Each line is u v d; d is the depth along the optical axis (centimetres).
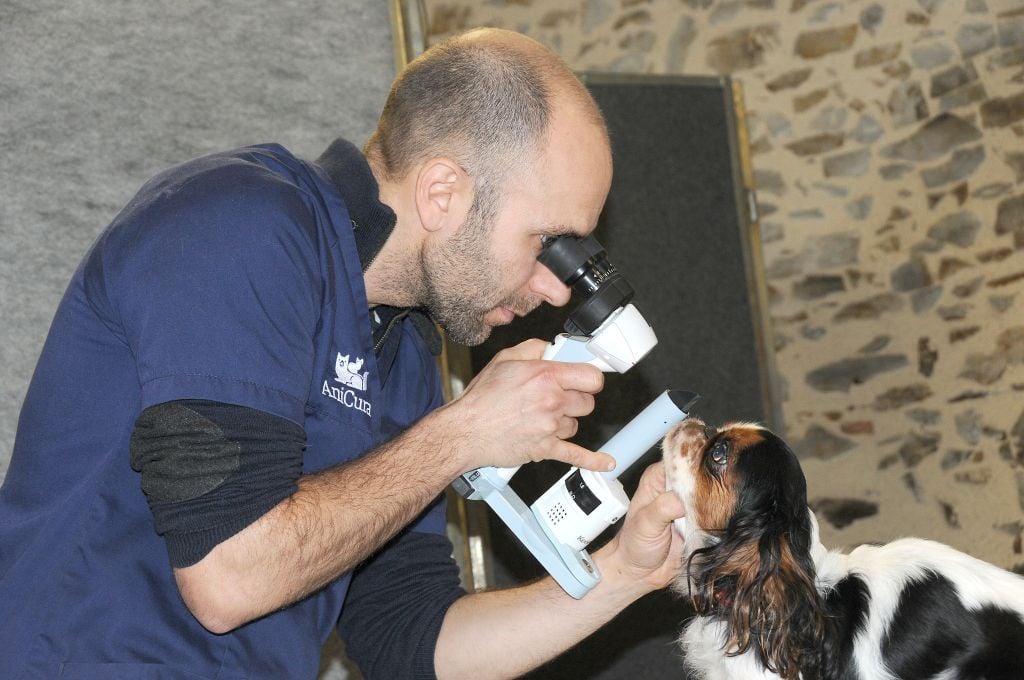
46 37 223
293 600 121
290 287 123
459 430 132
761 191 559
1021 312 501
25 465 129
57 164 221
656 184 337
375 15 243
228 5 233
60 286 220
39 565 125
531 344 150
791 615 211
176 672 125
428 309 149
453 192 136
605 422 312
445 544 172
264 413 117
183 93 229
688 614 300
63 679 121
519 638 154
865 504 528
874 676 211
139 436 115
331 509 120
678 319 331
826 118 546
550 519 152
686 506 228
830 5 543
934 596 214
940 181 522
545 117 135
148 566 126
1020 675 206
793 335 551
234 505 113
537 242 138
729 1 560
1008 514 497
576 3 580
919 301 525
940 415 517
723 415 330
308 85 237
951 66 519
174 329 115
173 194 123
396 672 158
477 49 139
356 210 139
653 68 570
